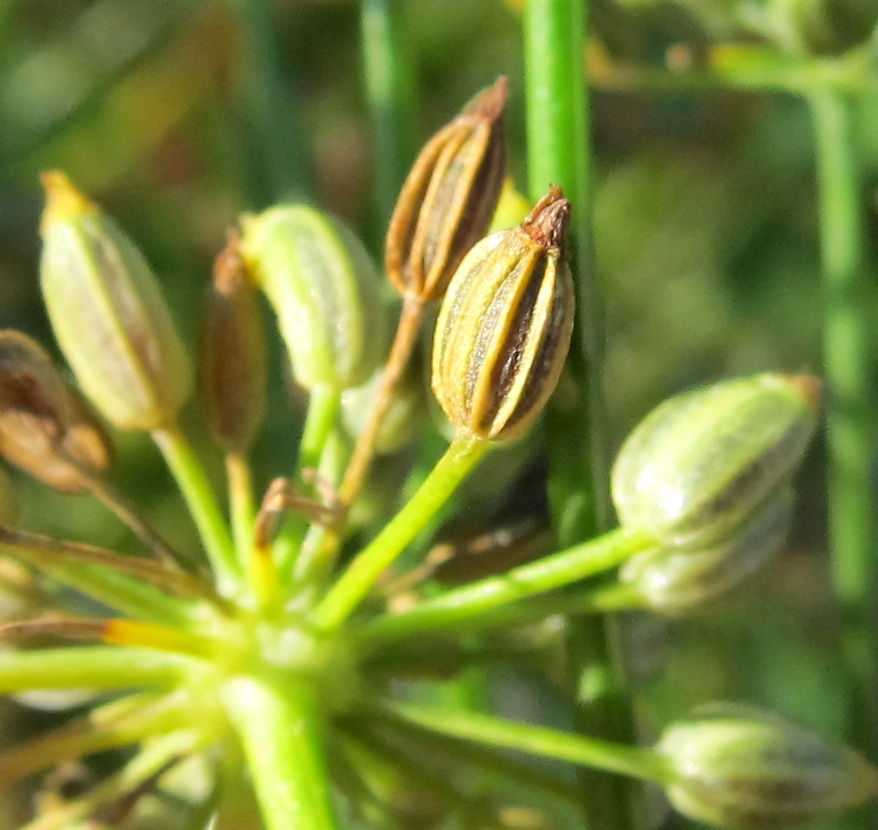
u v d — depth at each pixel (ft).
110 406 0.17
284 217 0.18
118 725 0.16
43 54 0.38
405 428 0.17
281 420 0.22
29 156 0.37
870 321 0.28
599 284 0.17
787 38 0.21
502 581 0.16
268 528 0.16
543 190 0.16
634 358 0.40
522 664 0.18
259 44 0.24
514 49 0.38
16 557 0.16
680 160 0.39
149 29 0.38
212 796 0.17
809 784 0.16
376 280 0.17
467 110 0.16
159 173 0.37
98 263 0.17
